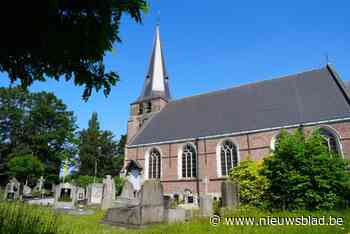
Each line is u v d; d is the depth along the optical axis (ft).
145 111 145.69
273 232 28.48
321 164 47.93
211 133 109.19
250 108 110.73
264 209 48.55
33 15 9.98
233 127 106.01
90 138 239.50
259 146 96.84
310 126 90.07
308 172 47.93
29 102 161.48
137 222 40.14
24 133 159.74
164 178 112.98
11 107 158.10
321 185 45.96
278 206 49.47
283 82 114.73
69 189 108.78
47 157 159.12
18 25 10.11
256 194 61.26
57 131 158.92
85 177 162.40
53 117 162.71
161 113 139.44
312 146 50.29
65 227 25.40
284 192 49.14
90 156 231.09
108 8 11.37
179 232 31.27
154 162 119.03
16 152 148.87
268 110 104.83
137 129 144.36
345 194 46.88
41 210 25.95
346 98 91.15
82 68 12.40
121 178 119.75
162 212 43.73
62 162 163.32
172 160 113.70
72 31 11.12
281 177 49.62
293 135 54.65
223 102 122.42
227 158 103.30
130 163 120.47
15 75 11.78
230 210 47.80
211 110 121.49
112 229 36.83
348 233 27.32
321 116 90.48
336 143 85.20
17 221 14.65
